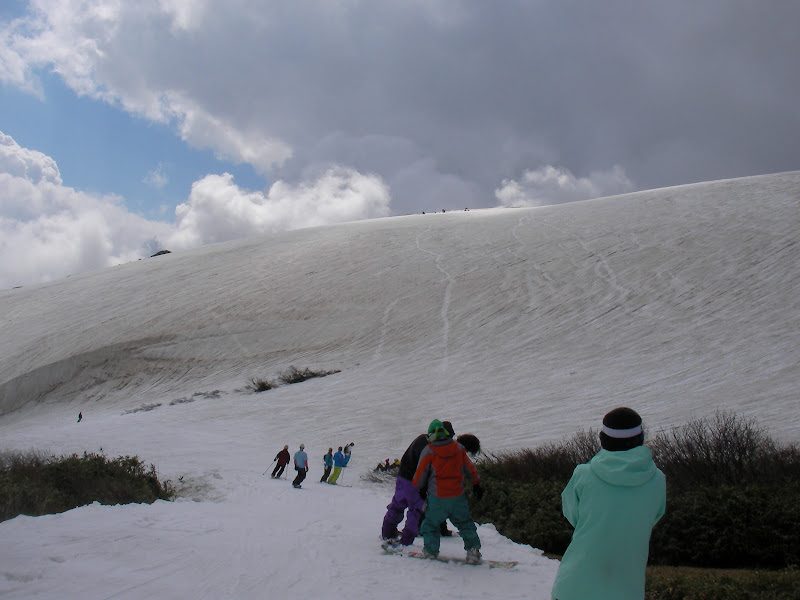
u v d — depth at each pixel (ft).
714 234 130.31
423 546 21.01
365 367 103.30
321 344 118.32
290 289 149.89
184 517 23.73
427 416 79.20
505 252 148.46
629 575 9.57
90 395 120.67
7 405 125.08
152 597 13.33
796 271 104.27
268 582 15.20
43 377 129.39
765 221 131.75
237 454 69.10
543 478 40.47
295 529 23.17
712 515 25.29
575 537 10.03
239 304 146.30
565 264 131.95
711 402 67.00
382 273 148.87
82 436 81.87
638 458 9.76
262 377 108.17
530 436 65.05
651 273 117.19
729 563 24.17
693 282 109.09
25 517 21.15
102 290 186.39
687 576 19.40
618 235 143.95
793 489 28.68
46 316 169.99
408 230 190.80
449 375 93.40
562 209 189.98
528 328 105.81
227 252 206.59
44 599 12.75
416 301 128.57
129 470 37.91
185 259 209.46
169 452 69.82
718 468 34.99
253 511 27.96
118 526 20.29
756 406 63.57
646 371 81.25
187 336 133.39
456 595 15.34
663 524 26.07
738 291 101.71
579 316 106.01
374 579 16.34
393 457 67.00
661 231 140.15
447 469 19.29
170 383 116.47
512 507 31.04
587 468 10.02
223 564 16.53
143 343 133.49
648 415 65.98
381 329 119.03
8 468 37.40
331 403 88.84
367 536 22.79
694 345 86.53
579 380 82.53
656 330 94.43
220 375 114.32
